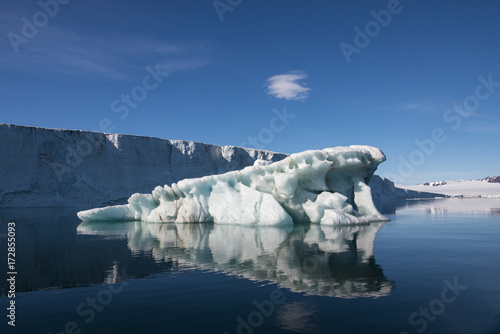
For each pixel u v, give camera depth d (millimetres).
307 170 15500
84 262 7316
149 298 4746
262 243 9617
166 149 44969
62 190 37688
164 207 18000
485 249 8227
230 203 15953
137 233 12828
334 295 4727
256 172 16375
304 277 5695
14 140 35625
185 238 11086
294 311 4129
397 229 12836
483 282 5273
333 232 11984
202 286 5277
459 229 12789
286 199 15797
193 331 3596
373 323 3734
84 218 18656
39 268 6758
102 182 39969
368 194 16641
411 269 6152
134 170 41969
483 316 3910
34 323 3912
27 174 35938
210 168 47188
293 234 11555
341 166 16141
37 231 13758
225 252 8273
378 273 5891
